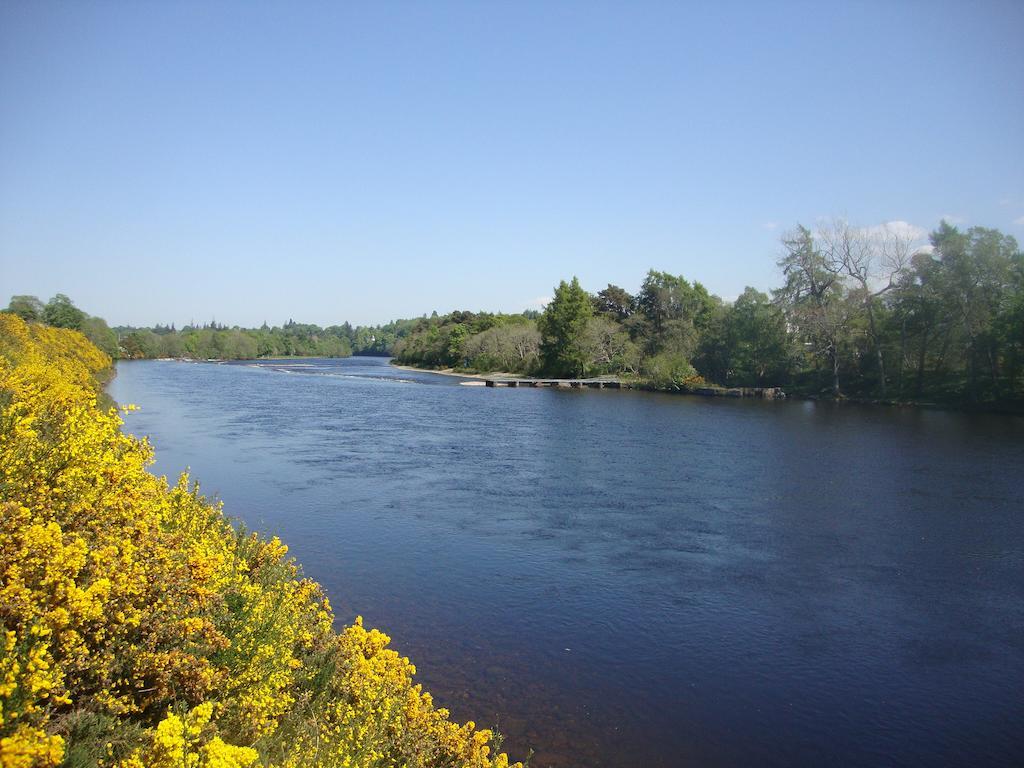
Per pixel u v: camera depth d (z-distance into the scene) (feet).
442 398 196.75
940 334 179.32
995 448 107.34
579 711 30.55
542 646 36.88
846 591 46.78
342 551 51.21
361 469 85.05
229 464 85.05
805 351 213.46
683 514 66.49
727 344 235.20
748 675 34.76
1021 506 70.33
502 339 350.64
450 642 36.73
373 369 387.96
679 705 31.58
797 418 150.00
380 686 21.25
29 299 264.93
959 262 167.94
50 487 16.65
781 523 63.62
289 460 89.56
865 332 202.08
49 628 12.91
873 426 135.13
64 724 12.57
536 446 107.86
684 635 39.17
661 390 237.45
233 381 244.22
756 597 45.29
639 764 26.91
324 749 16.72
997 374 174.29
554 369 297.12
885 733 30.01
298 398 185.37
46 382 42.47
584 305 292.61
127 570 15.80
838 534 60.18
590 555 53.11
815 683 34.22
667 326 273.13
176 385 216.74
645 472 87.40
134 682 15.15
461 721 28.99
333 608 40.06
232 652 18.03
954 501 72.43
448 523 60.75
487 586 45.39
